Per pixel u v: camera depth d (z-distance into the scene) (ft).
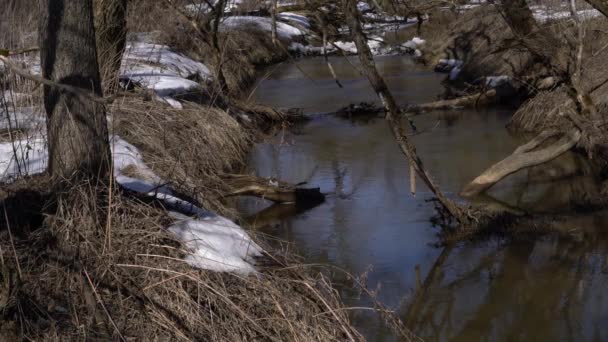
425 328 22.62
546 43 45.47
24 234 18.63
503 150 42.32
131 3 44.27
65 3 18.66
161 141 31.99
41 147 24.70
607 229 29.68
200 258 18.70
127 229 18.85
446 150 43.01
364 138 46.91
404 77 70.23
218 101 45.96
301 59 82.69
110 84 32.83
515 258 27.37
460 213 30.53
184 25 59.21
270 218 32.14
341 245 28.89
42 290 17.17
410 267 26.78
